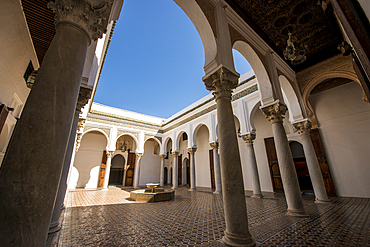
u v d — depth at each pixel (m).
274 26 5.21
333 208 4.99
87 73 4.38
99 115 13.59
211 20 3.81
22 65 4.29
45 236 1.37
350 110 7.78
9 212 1.24
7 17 3.23
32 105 1.50
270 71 5.36
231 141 3.10
